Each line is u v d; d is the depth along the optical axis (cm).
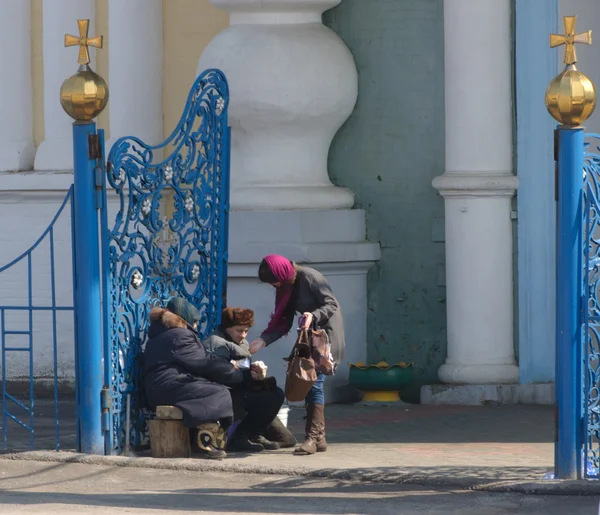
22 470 1950
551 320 2645
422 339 2742
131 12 2842
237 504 1723
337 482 1866
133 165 2069
